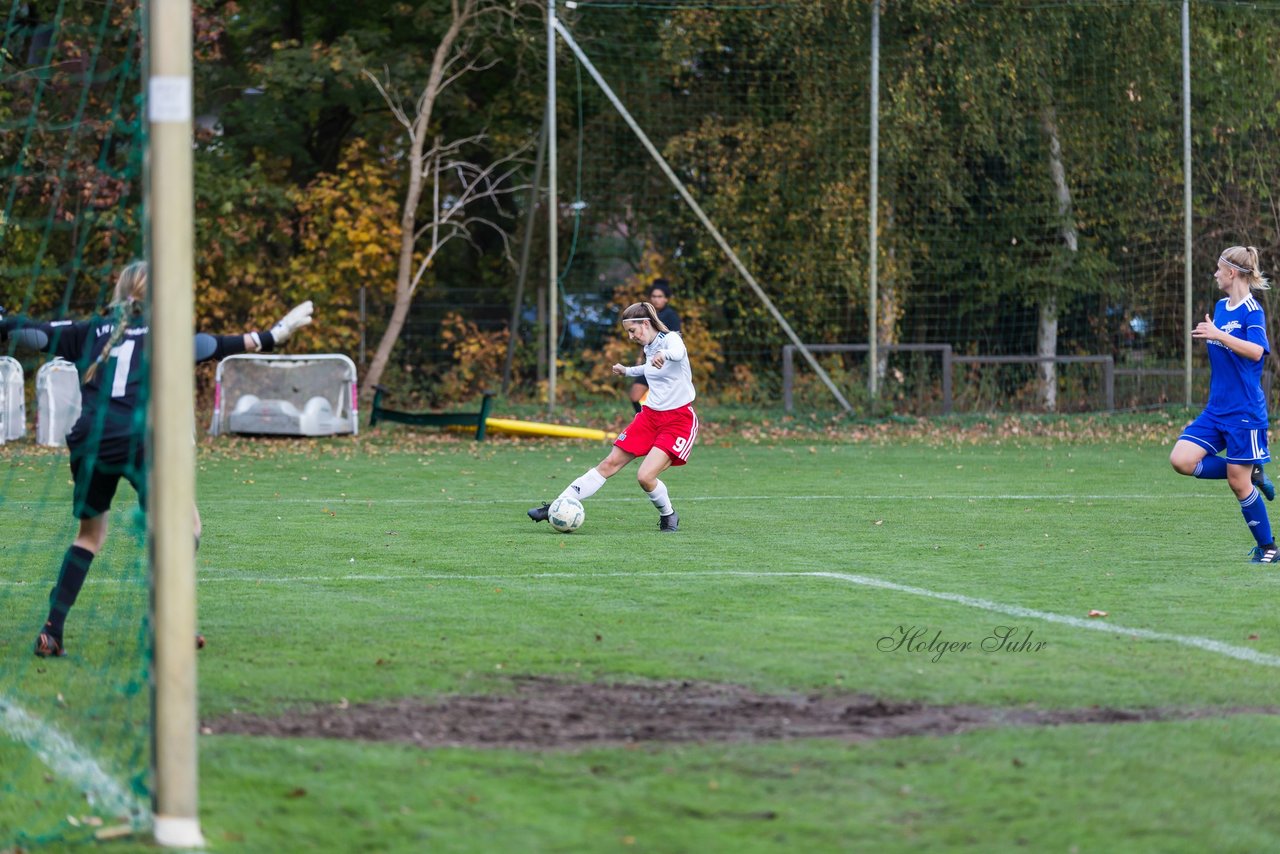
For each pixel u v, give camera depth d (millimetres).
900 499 42875
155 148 12469
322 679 18688
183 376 12547
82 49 69125
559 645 21000
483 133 82812
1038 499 42750
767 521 37250
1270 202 77562
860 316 81688
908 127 78125
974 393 76562
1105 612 23844
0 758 15227
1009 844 12492
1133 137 77000
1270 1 77938
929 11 76188
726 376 82250
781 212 80438
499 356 86312
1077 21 77312
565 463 55312
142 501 19375
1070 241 79688
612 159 82938
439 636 21688
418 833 12695
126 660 20156
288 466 53344
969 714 16984
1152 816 13227
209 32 77250
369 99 88000
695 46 80250
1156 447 63094
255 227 83688
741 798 13695
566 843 12461
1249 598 25312
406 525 36125
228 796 13648
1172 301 76375
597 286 84938
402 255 78250
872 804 13539
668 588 26391
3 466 52438
